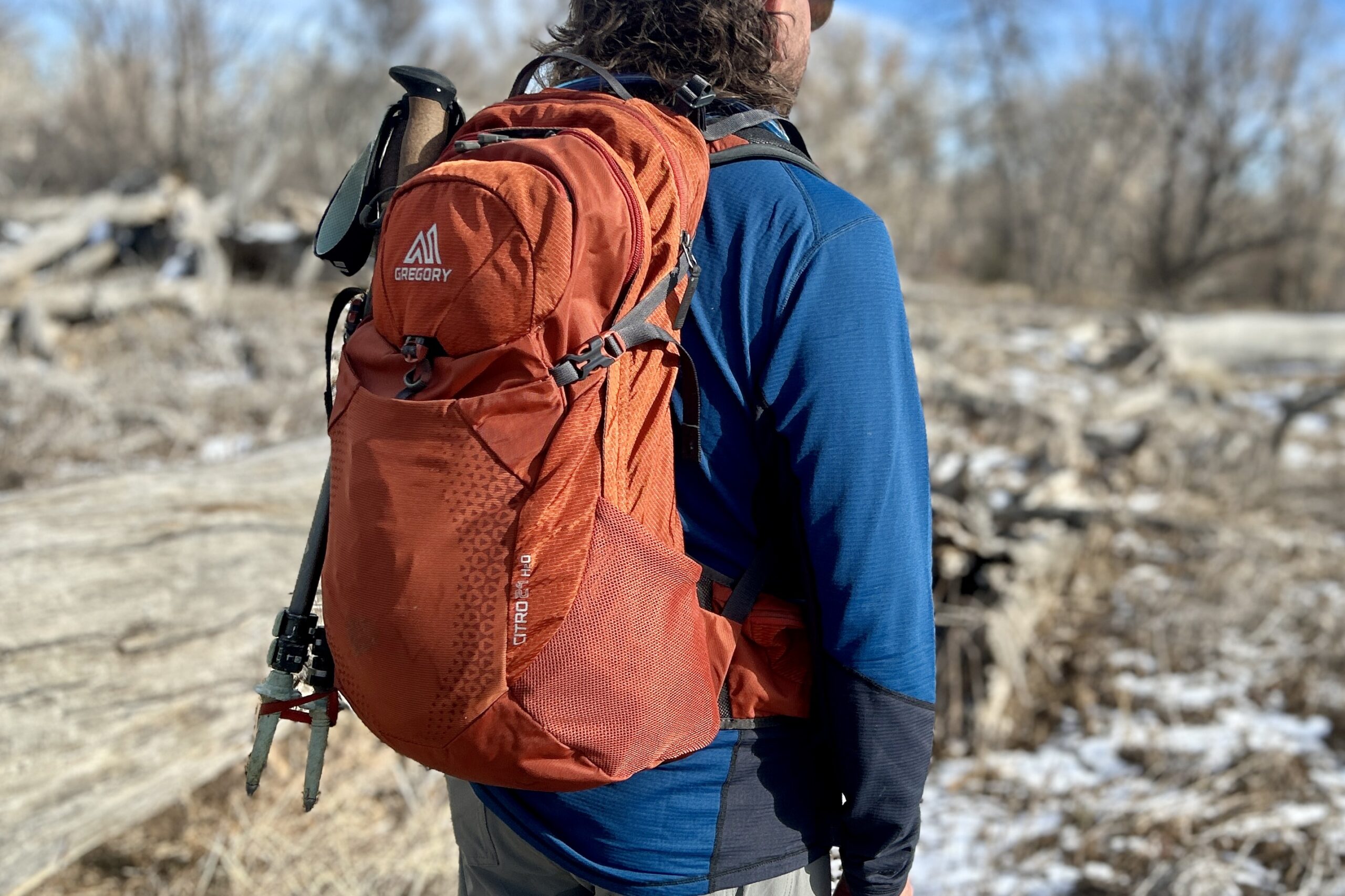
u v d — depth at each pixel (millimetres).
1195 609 5047
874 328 1204
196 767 2898
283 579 3188
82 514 2807
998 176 37438
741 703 1275
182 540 2926
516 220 1108
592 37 1391
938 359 12141
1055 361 13469
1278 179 32969
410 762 3414
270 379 8180
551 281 1106
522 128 1256
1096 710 4328
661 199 1188
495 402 1105
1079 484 6930
